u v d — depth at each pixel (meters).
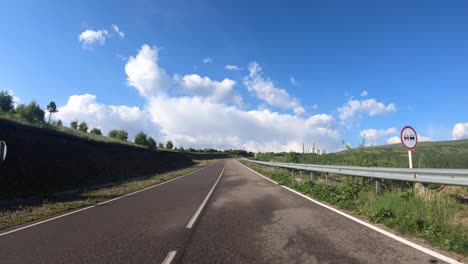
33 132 21.14
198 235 6.52
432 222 6.34
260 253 5.19
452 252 4.94
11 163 15.88
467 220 6.53
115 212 9.80
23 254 5.50
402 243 5.46
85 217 9.09
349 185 12.48
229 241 5.98
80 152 24.55
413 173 8.61
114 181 23.41
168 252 5.38
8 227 8.15
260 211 9.23
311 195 12.38
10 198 13.32
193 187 17.47
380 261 4.62
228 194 13.72
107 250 5.59
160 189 16.86
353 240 5.75
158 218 8.57
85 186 18.88
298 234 6.37
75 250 5.65
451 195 8.80
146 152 44.31
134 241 6.16
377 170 10.22
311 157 24.56
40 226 8.01
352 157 14.90
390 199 8.30
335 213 8.45
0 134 17.11
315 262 4.67
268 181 19.84
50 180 17.53
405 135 9.55
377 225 6.88
